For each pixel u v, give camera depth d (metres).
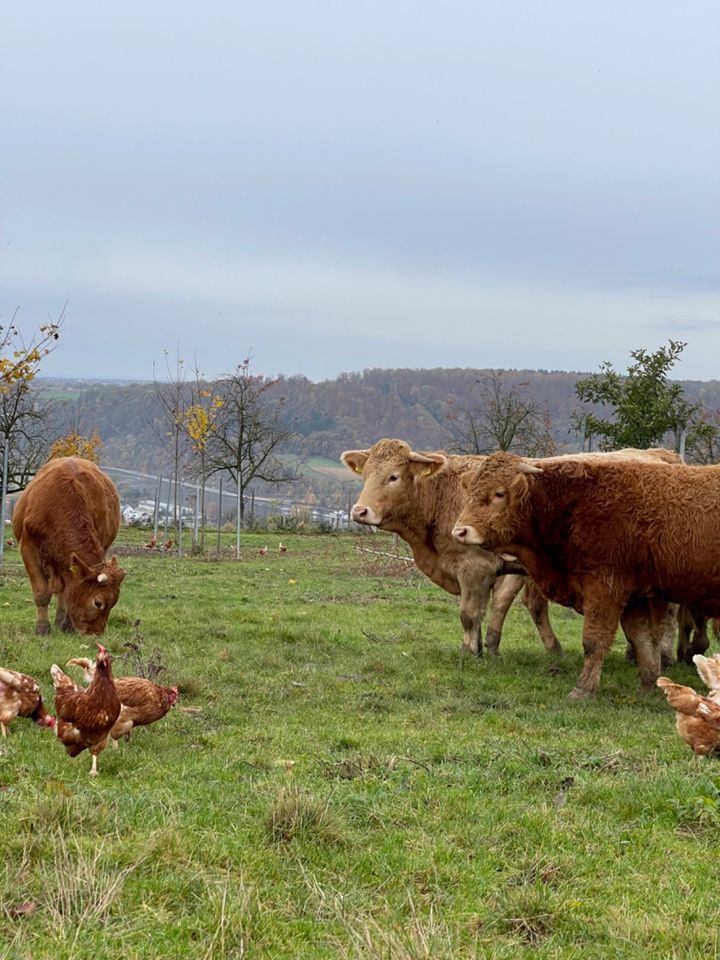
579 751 9.04
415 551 14.60
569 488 11.68
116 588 13.63
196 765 8.10
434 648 14.46
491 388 61.97
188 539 39.34
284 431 50.59
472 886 6.01
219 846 6.24
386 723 10.23
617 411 32.03
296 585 23.08
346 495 55.94
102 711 7.82
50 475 14.38
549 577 12.23
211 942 5.11
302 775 7.98
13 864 5.75
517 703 11.44
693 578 11.30
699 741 8.72
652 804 7.23
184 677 11.33
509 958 5.22
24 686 8.91
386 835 6.70
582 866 6.28
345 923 5.36
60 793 6.78
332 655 13.84
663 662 14.03
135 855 5.93
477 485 11.98
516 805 7.25
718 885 6.07
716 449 34.38
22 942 5.00
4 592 18.77
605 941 5.45
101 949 5.00
